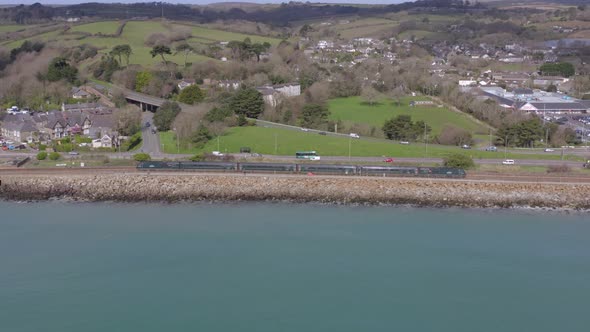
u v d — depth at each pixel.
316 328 74.88
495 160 145.50
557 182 125.81
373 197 122.81
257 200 122.69
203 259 93.50
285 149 155.38
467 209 118.12
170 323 75.88
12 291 83.12
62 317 76.94
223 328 74.94
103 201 122.19
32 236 101.88
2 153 152.62
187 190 125.50
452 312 79.19
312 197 123.25
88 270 89.44
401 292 84.25
